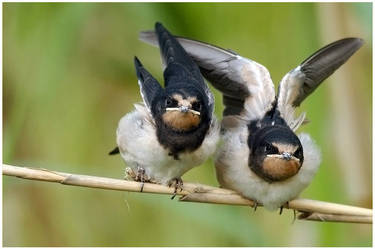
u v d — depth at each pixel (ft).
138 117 38.40
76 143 47.32
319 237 42.70
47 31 44.88
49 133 46.96
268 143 37.70
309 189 42.11
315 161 38.52
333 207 37.35
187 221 47.16
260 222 44.88
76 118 47.39
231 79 40.81
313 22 43.57
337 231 42.19
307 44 43.65
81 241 47.03
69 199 47.34
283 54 44.47
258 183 38.14
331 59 40.34
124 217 47.60
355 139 42.80
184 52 39.68
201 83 38.52
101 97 48.08
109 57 47.60
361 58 44.32
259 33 44.86
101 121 47.93
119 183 35.65
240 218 42.09
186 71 38.91
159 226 47.52
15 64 44.88
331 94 43.19
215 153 39.52
